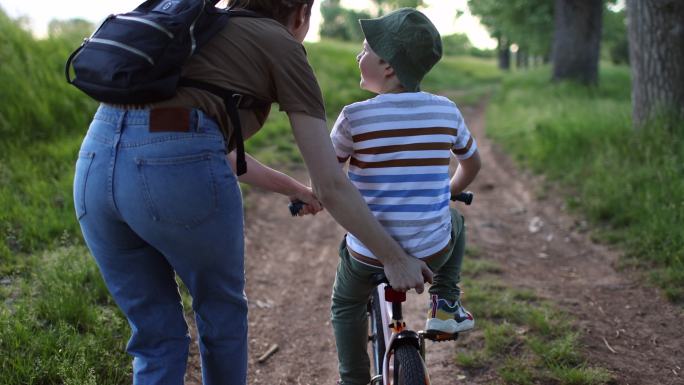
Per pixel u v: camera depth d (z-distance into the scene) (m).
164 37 1.78
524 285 4.69
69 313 3.45
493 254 5.45
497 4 21.41
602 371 3.36
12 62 7.39
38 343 3.12
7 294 3.67
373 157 2.20
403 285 2.06
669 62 6.96
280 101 1.94
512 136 11.02
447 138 2.27
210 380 2.15
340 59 19.52
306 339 3.99
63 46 8.69
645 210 5.63
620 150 7.19
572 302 4.35
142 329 2.08
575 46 17.69
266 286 4.76
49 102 7.04
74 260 4.08
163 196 1.80
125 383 3.09
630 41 7.41
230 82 1.89
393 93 2.25
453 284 2.54
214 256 1.93
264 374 3.57
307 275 5.05
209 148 1.84
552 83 17.89
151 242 1.91
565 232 6.00
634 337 3.83
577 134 8.48
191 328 3.77
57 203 5.10
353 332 2.60
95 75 1.80
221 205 1.88
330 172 1.92
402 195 2.20
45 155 6.07
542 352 3.55
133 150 1.81
